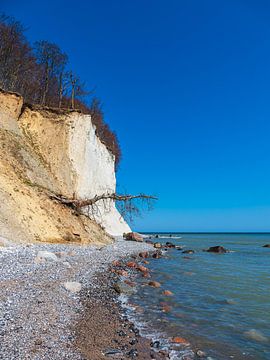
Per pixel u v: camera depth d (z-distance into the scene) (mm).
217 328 9914
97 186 41812
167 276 19062
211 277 19516
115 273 17016
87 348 7086
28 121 32281
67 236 24547
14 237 18953
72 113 34938
